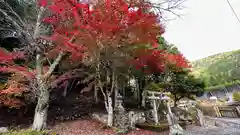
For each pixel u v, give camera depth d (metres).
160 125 5.84
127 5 4.52
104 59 5.65
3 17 6.51
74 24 4.54
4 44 7.37
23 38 5.87
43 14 6.08
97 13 4.35
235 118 9.23
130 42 4.87
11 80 5.65
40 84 5.57
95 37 4.56
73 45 4.80
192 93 9.49
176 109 8.41
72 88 10.88
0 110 6.42
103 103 9.52
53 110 7.96
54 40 5.21
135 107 8.88
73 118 7.18
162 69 7.16
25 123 6.28
